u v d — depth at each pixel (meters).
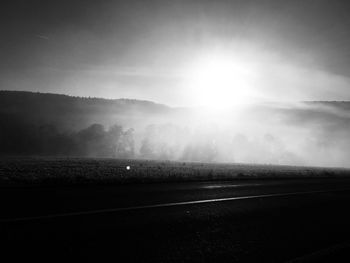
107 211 8.20
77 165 32.38
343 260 5.80
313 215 10.48
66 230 6.20
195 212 9.17
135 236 6.29
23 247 5.11
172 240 6.30
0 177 16.02
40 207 8.05
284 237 7.35
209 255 5.64
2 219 6.57
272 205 11.77
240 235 7.18
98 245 5.55
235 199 12.46
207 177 23.02
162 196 11.80
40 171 21.64
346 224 9.44
